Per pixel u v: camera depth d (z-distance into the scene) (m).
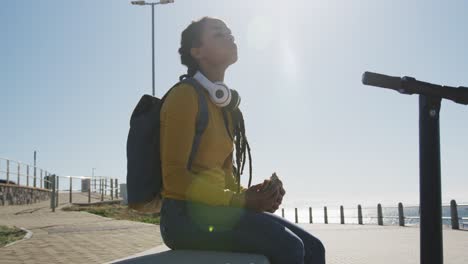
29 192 26.45
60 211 19.78
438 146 1.80
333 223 28.78
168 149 2.12
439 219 1.75
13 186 23.20
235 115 2.45
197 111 2.17
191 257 1.98
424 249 1.75
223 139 2.30
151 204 2.32
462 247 11.02
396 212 25.33
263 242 2.05
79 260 7.03
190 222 2.13
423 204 1.78
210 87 2.25
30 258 7.21
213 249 2.14
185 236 2.14
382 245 11.72
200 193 2.10
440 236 1.74
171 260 1.95
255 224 2.07
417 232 17.38
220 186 2.28
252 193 2.11
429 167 1.79
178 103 2.14
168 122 2.14
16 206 21.97
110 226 13.30
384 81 1.85
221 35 2.45
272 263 2.08
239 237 2.08
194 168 2.23
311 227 22.20
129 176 2.23
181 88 2.19
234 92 2.38
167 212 2.18
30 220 14.90
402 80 1.84
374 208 26.00
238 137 2.49
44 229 11.91
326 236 15.28
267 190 2.11
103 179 30.38
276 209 2.20
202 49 2.44
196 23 2.48
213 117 2.27
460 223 19.53
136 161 2.22
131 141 2.25
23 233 10.77
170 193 2.17
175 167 2.10
